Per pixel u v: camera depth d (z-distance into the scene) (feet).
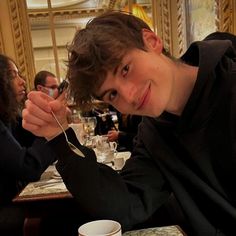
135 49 2.39
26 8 11.76
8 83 5.97
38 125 2.62
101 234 2.21
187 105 2.76
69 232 5.55
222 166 2.79
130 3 11.98
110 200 2.73
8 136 5.27
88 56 2.32
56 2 12.05
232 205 2.83
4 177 5.44
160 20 11.90
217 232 2.89
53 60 12.27
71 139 2.68
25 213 4.81
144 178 3.05
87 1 12.06
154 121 3.13
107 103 2.56
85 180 2.64
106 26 2.43
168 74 2.52
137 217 2.88
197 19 9.55
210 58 2.74
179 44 11.56
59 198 4.49
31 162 5.16
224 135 2.71
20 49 11.73
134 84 2.38
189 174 2.94
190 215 2.95
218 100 2.70
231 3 7.56
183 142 2.90
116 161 5.47
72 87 2.48
